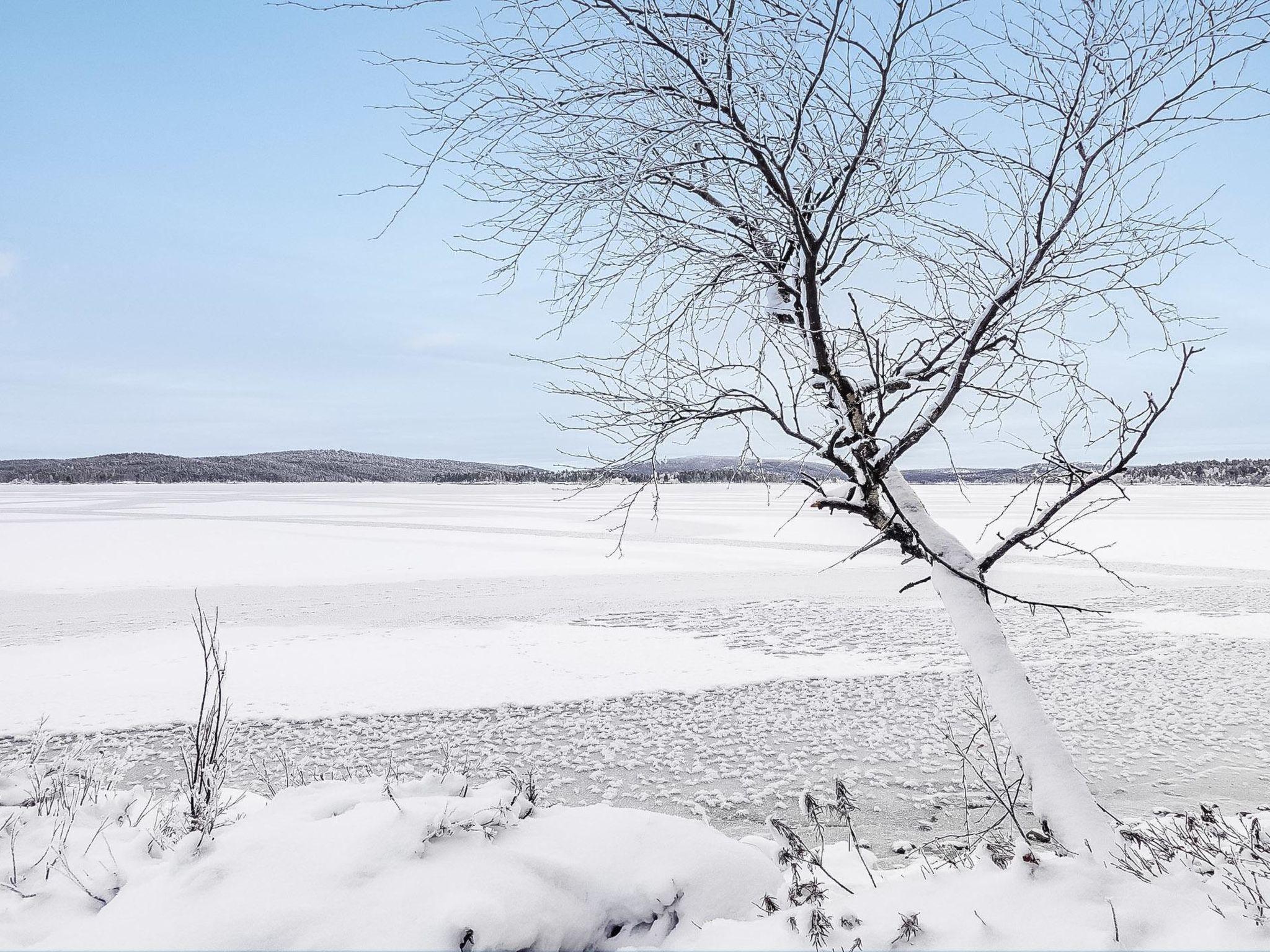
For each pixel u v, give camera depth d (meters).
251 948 2.22
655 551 26.27
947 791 6.34
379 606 16.00
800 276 3.70
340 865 2.54
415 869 2.57
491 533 33.41
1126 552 25.14
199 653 11.73
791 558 24.44
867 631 13.65
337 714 8.80
